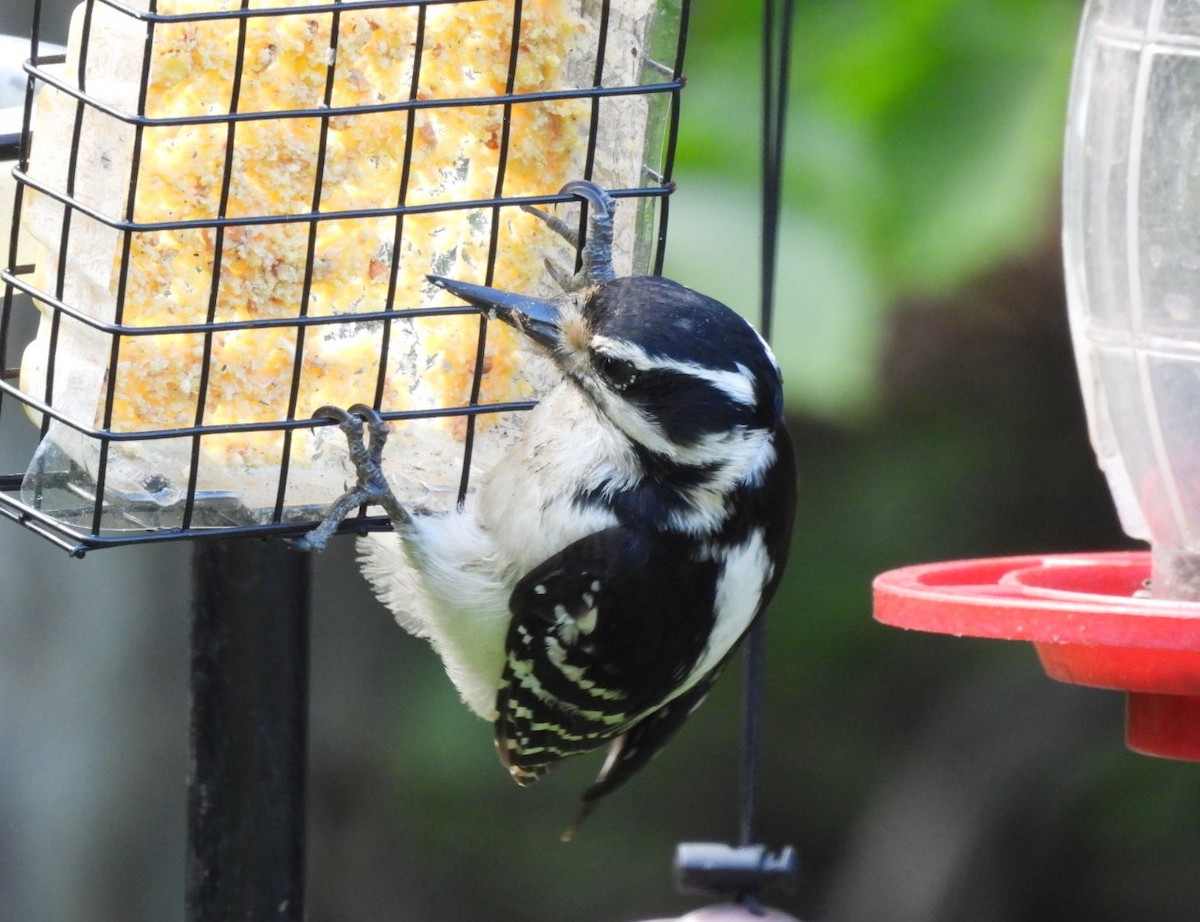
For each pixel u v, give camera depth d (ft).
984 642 48.32
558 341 25.30
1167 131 25.40
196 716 25.67
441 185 26.02
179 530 24.77
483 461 27.48
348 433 24.99
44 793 45.24
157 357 24.61
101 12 24.64
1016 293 42.16
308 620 25.99
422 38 24.91
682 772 49.78
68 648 45.21
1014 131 31.94
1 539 45.06
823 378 31.71
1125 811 45.98
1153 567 26.37
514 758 30.45
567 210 26.76
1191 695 23.90
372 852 49.70
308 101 24.75
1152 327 25.68
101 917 45.01
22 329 37.11
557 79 26.07
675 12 26.91
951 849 47.39
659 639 26.68
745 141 33.01
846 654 47.34
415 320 26.35
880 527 45.29
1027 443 44.50
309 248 24.85
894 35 32.53
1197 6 25.16
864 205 32.19
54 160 25.27
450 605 27.22
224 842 25.54
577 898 49.19
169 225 23.70
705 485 25.89
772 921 24.40
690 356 25.00
